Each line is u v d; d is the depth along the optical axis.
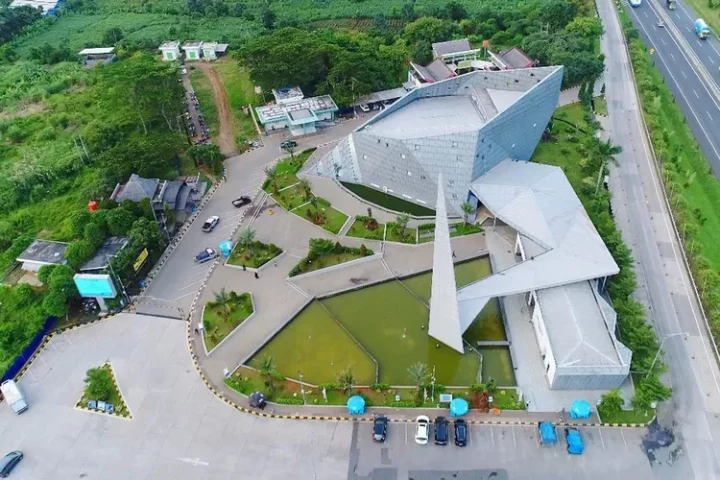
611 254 104.88
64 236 121.25
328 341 97.38
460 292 97.25
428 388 88.00
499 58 184.00
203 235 122.44
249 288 108.50
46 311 100.00
